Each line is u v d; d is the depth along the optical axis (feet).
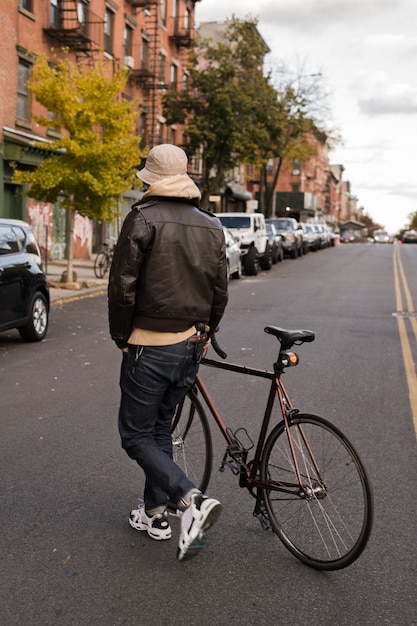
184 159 11.62
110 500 14.34
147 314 11.25
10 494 14.57
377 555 12.06
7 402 22.31
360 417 20.95
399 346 33.81
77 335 36.68
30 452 17.26
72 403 22.20
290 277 79.77
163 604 10.30
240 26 115.14
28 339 34.45
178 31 128.88
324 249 169.48
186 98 113.19
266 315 45.01
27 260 34.01
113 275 11.09
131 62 105.60
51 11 82.17
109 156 57.52
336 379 26.25
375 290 63.46
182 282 11.25
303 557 11.76
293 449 12.13
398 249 169.99
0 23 70.38
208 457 13.91
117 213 61.21
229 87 110.42
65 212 90.63
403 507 14.15
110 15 99.96
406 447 18.10
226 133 112.37
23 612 10.01
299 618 9.98
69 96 56.80
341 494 11.34
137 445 11.72
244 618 9.95
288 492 12.06
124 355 11.73
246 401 22.61
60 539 12.50
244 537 12.78
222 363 13.17
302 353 31.65
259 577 11.23
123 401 11.84
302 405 22.27
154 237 11.08
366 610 10.24
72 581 10.95
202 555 12.00
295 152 157.17
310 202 268.41
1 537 12.55
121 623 9.76
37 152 77.36
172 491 11.31
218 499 14.51
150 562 11.66
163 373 11.48
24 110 77.25
